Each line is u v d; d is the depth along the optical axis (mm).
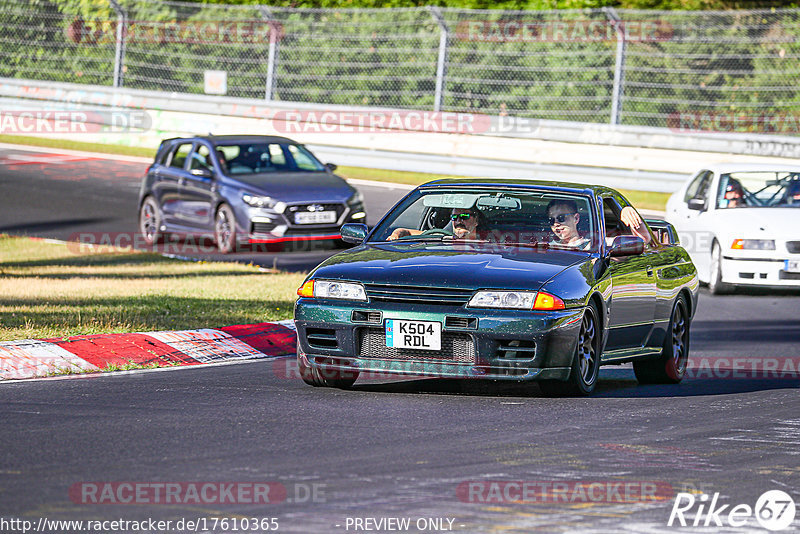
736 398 30438
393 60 91562
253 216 59250
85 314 39875
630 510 19438
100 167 88000
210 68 97125
